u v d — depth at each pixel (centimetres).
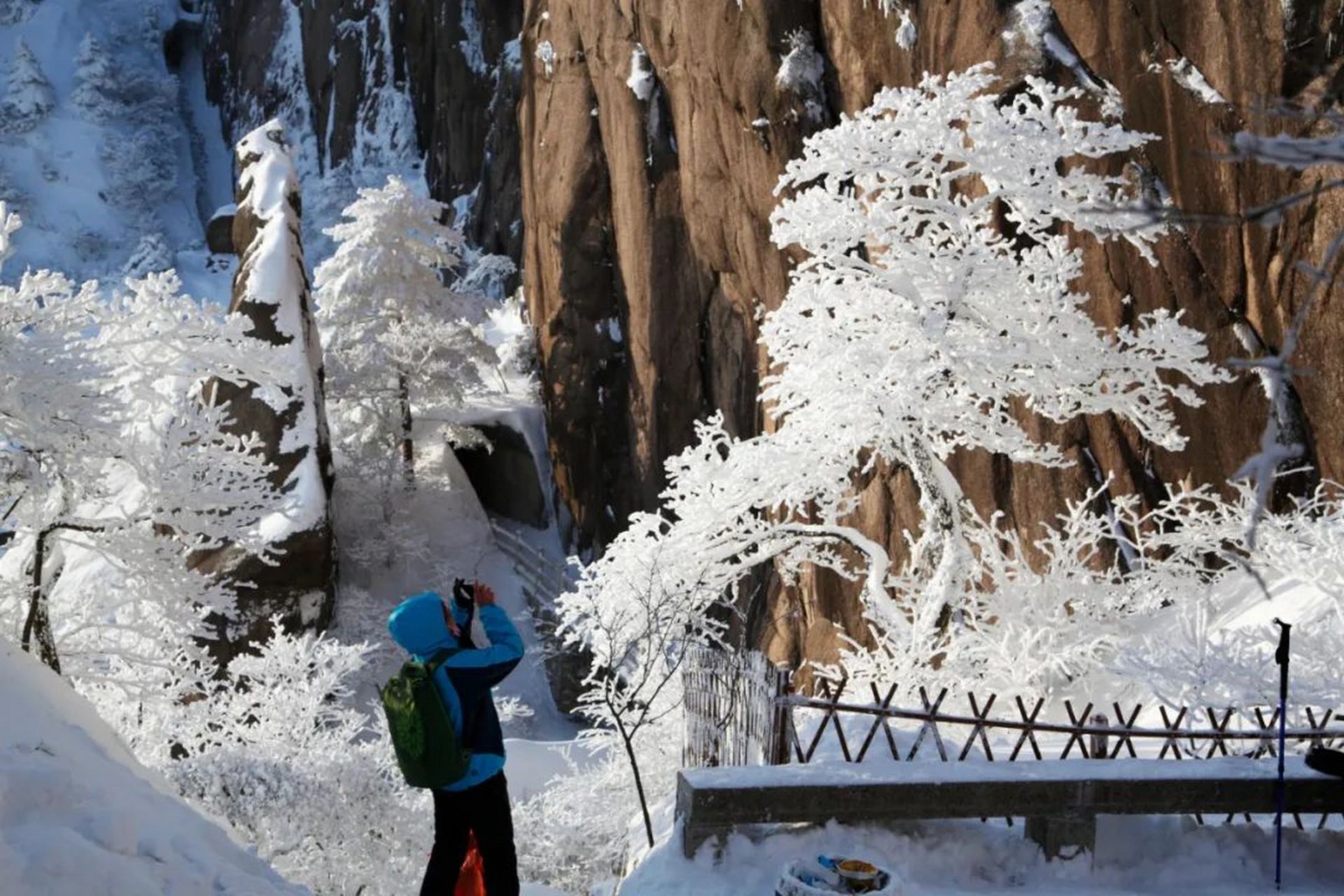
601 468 3406
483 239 4622
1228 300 1512
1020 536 1789
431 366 3391
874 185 1271
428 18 5262
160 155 6925
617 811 1292
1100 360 1226
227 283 6253
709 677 794
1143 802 556
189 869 417
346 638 2948
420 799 1330
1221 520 1303
